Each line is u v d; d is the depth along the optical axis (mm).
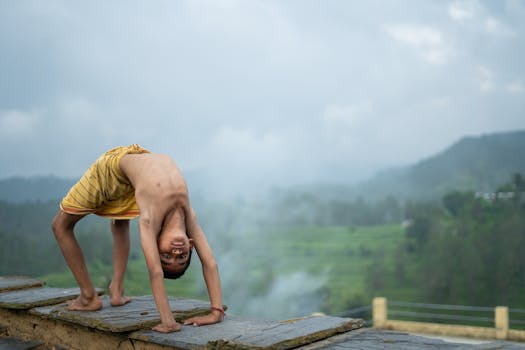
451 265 35375
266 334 2680
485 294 33594
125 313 3236
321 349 2566
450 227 39062
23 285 4441
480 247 35125
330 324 2924
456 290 34438
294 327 2854
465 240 36156
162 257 2816
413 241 41500
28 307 3609
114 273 3568
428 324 9703
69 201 3246
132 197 3336
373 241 43969
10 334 3891
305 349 2570
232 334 2725
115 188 3180
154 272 2748
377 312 10078
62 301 3785
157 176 2830
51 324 3590
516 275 33438
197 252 3010
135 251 20047
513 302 31922
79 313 3258
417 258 38188
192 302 3561
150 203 2797
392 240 42844
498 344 2541
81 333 3363
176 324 2838
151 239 2762
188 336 2713
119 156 3096
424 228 40969
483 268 34344
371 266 38719
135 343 2992
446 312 32406
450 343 2613
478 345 2553
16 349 3436
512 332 8938
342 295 35938
